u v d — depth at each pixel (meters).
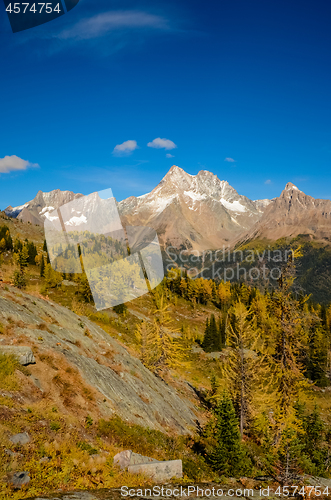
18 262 58.38
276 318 26.11
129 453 10.07
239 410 28.36
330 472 23.11
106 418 12.66
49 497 6.23
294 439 16.64
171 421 19.25
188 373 54.84
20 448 7.62
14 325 14.14
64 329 17.81
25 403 9.90
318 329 72.56
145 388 20.19
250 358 28.77
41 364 12.76
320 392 61.44
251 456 20.89
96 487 7.74
